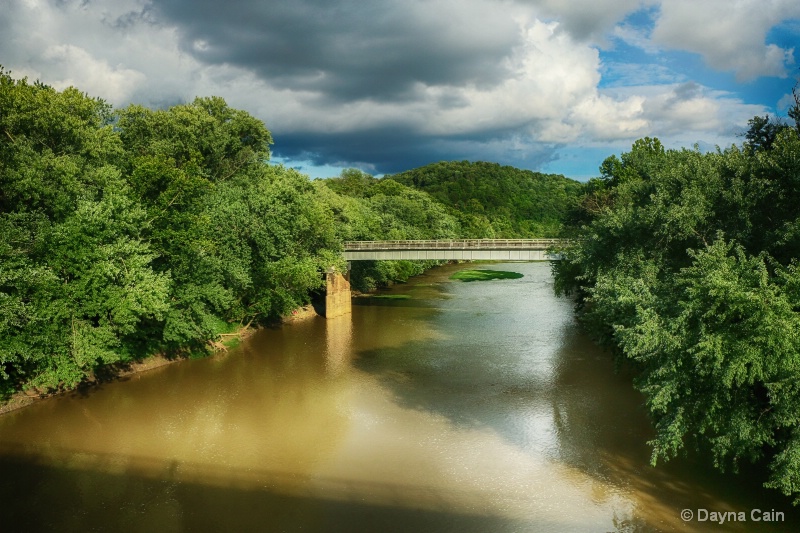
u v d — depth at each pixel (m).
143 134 62.16
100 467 26.02
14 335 29.77
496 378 39.53
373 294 83.69
